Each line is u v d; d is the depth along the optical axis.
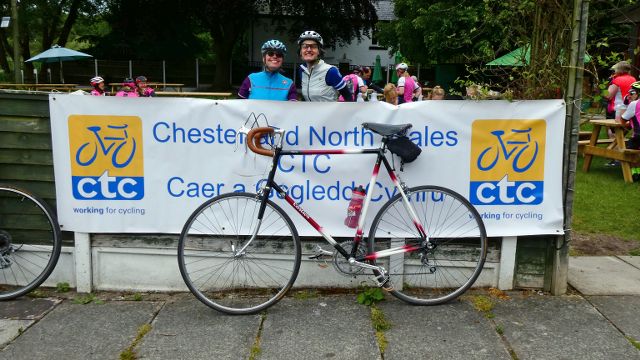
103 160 3.75
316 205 3.81
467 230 3.81
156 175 3.78
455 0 17.42
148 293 3.93
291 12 29.77
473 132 3.76
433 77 27.02
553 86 3.83
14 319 3.50
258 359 3.05
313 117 3.74
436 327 3.40
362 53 37.91
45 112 3.72
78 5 31.00
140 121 3.72
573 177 3.79
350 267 3.71
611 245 4.99
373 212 3.84
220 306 3.57
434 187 3.71
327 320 3.49
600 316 3.54
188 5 27.67
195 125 3.73
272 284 3.89
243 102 3.71
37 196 3.79
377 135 3.76
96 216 3.81
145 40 31.45
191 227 3.74
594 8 4.41
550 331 3.35
